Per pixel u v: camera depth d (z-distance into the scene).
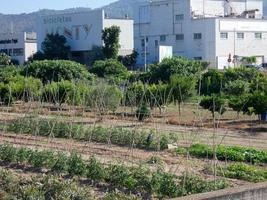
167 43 86.44
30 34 112.56
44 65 42.50
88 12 91.19
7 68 49.47
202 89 42.78
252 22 82.31
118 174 14.48
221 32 80.06
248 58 75.00
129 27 91.69
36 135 23.52
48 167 16.53
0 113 32.97
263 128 27.44
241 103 29.38
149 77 44.25
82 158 17.16
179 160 18.25
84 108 30.19
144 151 20.36
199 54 81.81
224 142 23.09
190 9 82.88
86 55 91.75
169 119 30.00
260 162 18.47
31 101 28.92
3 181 13.24
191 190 13.33
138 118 28.12
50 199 11.62
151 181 13.68
